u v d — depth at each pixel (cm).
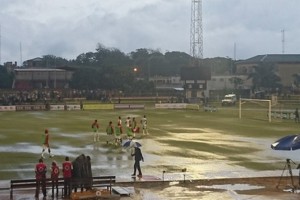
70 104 10950
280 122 7288
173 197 2512
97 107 10638
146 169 3266
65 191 2527
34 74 17238
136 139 4991
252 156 3888
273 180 2964
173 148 4312
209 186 2795
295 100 12400
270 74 17250
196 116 8525
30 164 3453
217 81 18700
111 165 3406
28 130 5888
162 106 11000
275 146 2748
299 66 18950
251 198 2514
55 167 2539
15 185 2461
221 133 5647
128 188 2703
